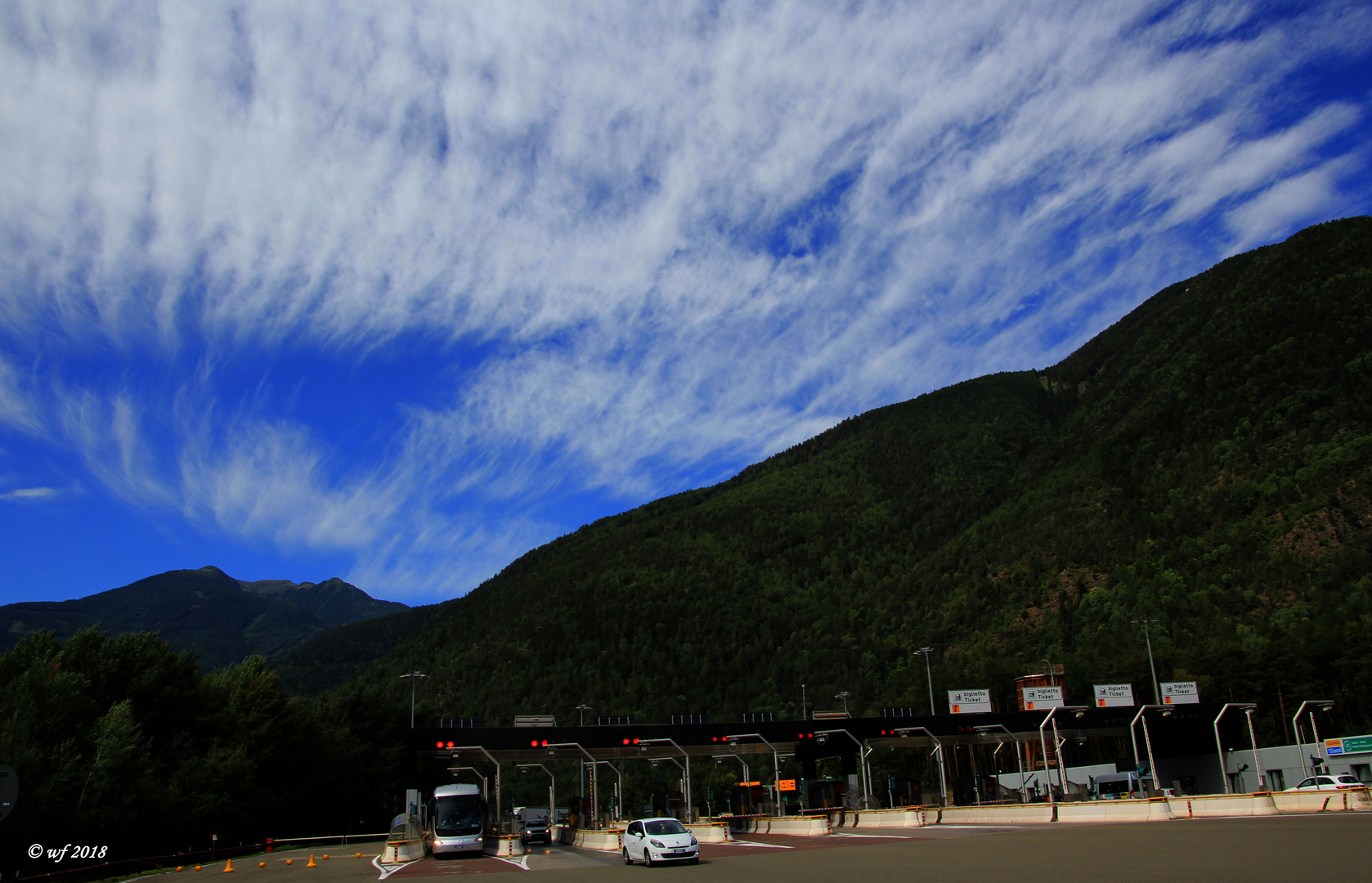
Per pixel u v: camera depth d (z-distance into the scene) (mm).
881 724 62281
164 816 46562
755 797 66188
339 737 75250
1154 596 129500
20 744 37719
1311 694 78500
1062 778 59062
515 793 147750
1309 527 122312
